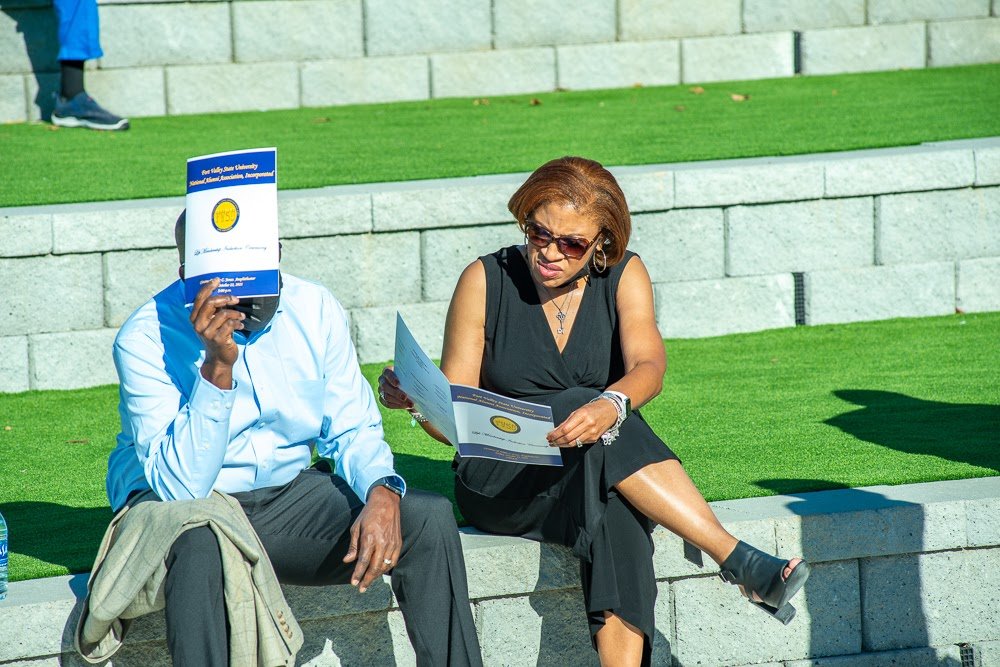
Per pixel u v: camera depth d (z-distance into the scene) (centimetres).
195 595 1128
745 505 1498
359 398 1323
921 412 1961
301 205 2384
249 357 1263
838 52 4372
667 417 1997
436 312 2472
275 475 1279
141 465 1260
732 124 3397
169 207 2366
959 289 2667
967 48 4431
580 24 4256
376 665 1384
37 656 1268
